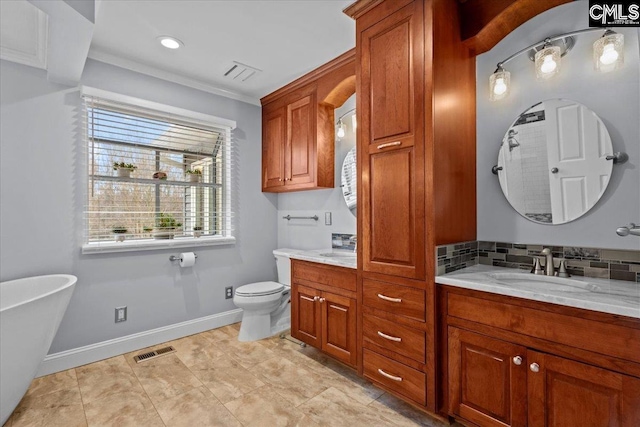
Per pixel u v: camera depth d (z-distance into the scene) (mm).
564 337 1209
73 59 1978
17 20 1846
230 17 1995
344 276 2115
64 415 1729
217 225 3166
